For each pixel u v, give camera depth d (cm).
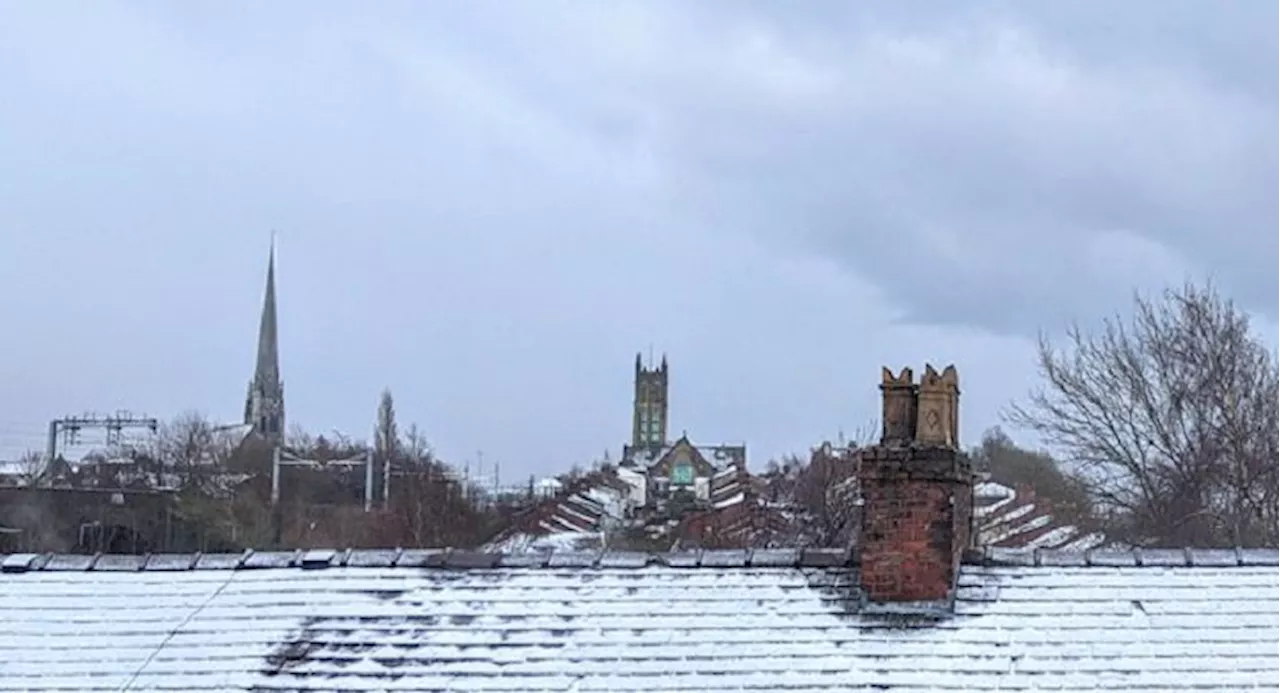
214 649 1722
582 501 9688
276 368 14325
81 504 7181
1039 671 1599
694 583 1772
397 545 7106
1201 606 1688
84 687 1675
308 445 9725
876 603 1706
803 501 7081
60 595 1839
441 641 1706
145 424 8862
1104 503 4959
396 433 11131
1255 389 4716
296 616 1767
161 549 7131
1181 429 4762
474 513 8325
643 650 1670
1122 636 1644
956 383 1761
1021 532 4972
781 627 1691
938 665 1617
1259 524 4531
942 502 1716
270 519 7431
